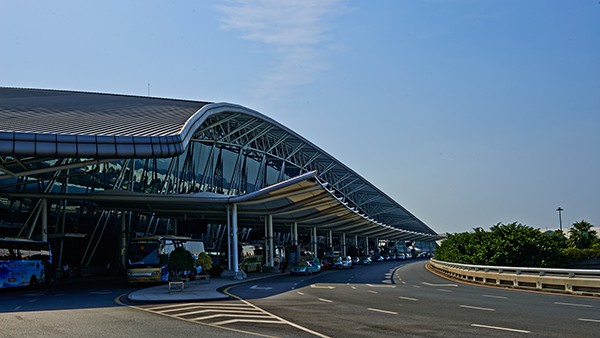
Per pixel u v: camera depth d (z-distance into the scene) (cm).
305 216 6238
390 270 6244
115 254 5878
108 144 2984
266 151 7875
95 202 5094
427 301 2284
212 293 2827
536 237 4338
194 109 4719
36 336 1413
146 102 4953
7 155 2777
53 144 2838
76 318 1819
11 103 3866
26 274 3519
